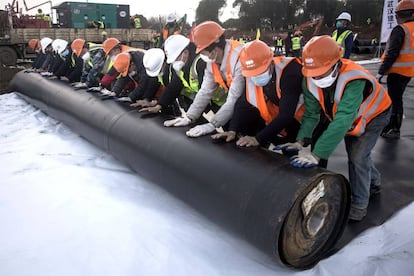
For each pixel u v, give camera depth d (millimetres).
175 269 2129
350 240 2445
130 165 3359
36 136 4992
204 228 2604
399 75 4297
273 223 1930
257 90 2539
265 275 2125
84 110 4383
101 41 18328
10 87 7820
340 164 3828
